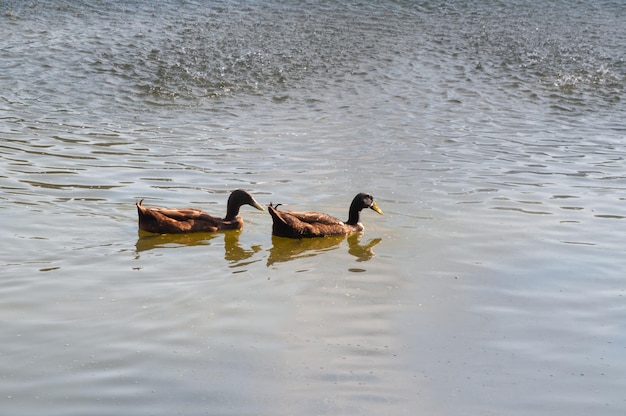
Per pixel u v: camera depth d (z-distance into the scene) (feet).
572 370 29.86
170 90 74.02
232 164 55.77
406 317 33.76
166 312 33.53
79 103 69.72
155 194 49.19
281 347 30.86
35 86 72.54
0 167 52.65
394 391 28.09
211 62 80.43
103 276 37.11
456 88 77.15
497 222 45.50
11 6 94.22
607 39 91.66
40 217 44.32
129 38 85.56
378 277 37.99
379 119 68.03
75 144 58.90
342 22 94.38
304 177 53.47
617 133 66.39
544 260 40.14
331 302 35.06
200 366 29.25
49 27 88.22
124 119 66.49
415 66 82.43
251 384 28.17
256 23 92.43
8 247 39.93
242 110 70.18
